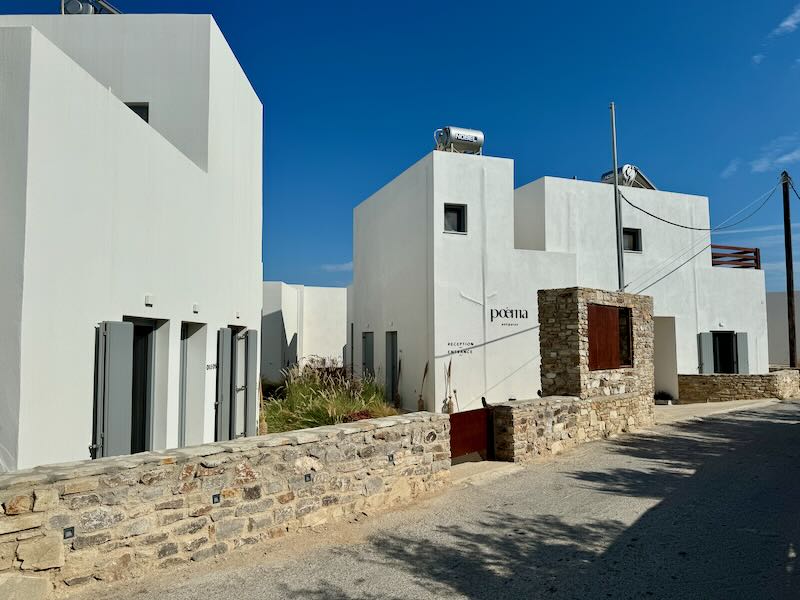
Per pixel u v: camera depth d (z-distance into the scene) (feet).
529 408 26.99
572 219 49.32
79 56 26.20
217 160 27.14
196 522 13.76
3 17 26.11
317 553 14.84
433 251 41.81
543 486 22.16
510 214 44.37
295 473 16.06
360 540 15.89
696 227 54.95
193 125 25.85
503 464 25.20
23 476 11.18
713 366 55.16
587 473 24.35
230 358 27.96
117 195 17.38
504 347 43.29
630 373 35.60
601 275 50.16
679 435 33.71
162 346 21.26
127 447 17.10
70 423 14.75
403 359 47.21
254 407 32.22
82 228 15.42
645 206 52.65
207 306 25.49
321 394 36.68
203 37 26.20
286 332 76.28
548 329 32.76
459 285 42.34
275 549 14.97
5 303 12.98
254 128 35.32
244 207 32.55
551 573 13.80
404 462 19.76
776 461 26.43
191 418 24.56
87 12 28.84
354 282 64.44
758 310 57.93
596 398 32.17
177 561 13.38
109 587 12.17
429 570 13.94
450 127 45.68
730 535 16.35
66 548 11.56
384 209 53.16
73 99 15.06
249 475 14.93
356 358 62.85
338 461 17.34
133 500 12.66
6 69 13.39
